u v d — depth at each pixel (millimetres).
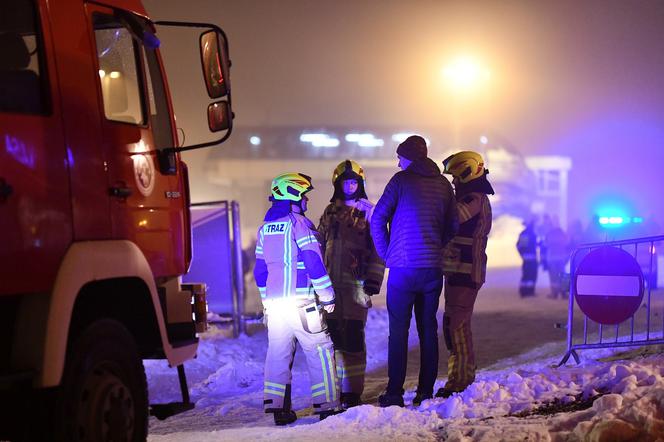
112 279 4543
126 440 4387
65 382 3980
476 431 4914
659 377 5496
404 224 6559
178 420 7773
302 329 6520
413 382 8812
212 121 5074
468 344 6801
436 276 6598
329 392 6531
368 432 5465
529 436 4637
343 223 7078
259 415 7699
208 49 5047
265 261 6633
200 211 14180
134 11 4996
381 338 13188
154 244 4984
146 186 4906
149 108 5020
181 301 5422
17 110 3881
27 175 3844
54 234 3977
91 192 4309
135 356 4613
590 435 4391
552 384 6086
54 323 3848
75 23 4355
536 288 23328
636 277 7371
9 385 3701
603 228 21078
